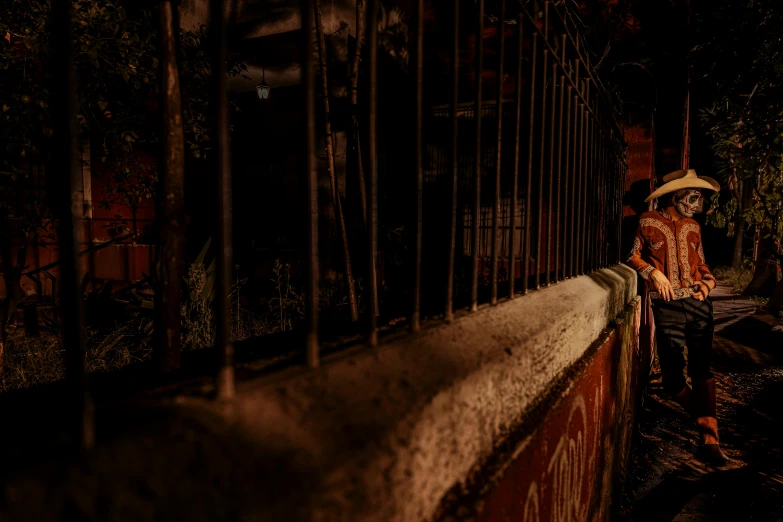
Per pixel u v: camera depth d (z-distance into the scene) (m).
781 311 8.41
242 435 0.50
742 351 6.15
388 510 0.56
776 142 5.77
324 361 0.72
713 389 3.47
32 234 3.65
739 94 6.07
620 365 2.58
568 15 2.18
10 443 0.42
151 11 3.51
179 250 0.76
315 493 0.47
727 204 8.42
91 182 6.11
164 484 0.40
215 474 0.43
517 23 1.42
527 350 1.12
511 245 1.44
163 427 0.46
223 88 0.58
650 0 5.03
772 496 2.88
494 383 0.93
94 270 6.59
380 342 0.85
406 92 6.17
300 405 0.59
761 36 5.12
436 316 1.12
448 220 1.06
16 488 0.35
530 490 1.03
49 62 3.14
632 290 3.66
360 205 2.26
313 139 0.70
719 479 3.11
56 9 0.46
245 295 6.14
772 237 8.20
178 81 0.76
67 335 0.44
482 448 0.88
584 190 2.47
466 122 6.59
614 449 2.46
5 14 2.99
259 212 7.55
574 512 1.53
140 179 4.46
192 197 7.26
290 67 7.05
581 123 2.34
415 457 0.63
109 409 0.49
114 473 0.39
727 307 9.29
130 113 3.95
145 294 4.62
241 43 6.45
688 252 3.58
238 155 8.07
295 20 6.06
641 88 5.04
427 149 6.63
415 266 0.95
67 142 0.46
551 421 1.17
